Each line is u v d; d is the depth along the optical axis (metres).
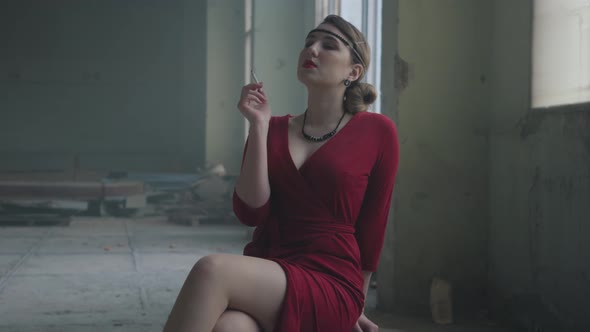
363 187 2.00
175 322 1.63
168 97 18.17
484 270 4.89
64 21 17.77
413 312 4.84
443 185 4.86
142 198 11.59
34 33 17.66
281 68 10.66
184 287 1.67
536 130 4.15
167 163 17.83
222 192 11.22
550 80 4.06
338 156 1.96
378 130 2.04
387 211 2.07
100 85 17.91
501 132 4.64
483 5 4.86
